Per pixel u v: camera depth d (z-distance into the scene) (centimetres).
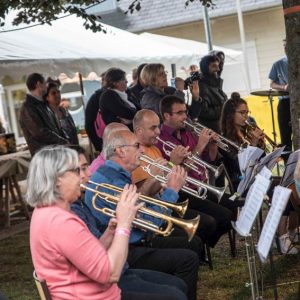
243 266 560
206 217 507
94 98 791
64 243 289
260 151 453
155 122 504
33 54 797
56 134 777
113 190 358
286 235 560
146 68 703
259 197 367
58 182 297
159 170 448
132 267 403
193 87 736
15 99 1900
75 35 993
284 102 898
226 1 1658
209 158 596
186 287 377
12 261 658
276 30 1650
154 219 395
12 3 652
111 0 1823
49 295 288
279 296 481
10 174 813
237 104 618
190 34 1734
